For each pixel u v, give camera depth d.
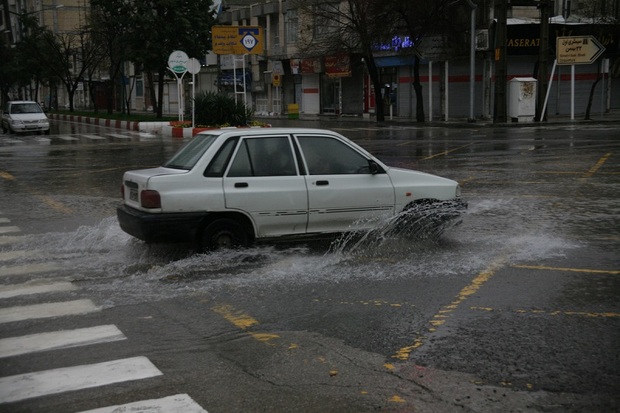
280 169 8.27
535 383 4.50
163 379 4.69
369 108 46.97
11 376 4.79
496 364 4.83
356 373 4.73
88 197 13.32
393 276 7.27
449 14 35.62
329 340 5.40
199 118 30.27
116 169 17.91
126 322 5.95
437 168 16.52
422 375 4.67
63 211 11.81
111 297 6.71
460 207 8.95
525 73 38.22
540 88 33.28
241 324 5.84
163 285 7.09
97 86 78.06
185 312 6.20
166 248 8.73
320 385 4.54
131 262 8.11
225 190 7.98
